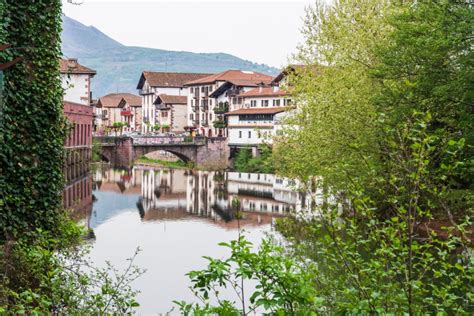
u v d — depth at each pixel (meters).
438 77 21.75
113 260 26.89
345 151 26.19
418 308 7.16
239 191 64.88
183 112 138.12
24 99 15.38
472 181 21.25
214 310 6.97
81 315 9.90
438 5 22.19
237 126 101.00
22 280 10.95
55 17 16.03
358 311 7.09
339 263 7.82
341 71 30.20
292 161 30.30
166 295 20.91
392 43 25.72
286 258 7.12
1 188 14.97
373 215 7.82
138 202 53.25
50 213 15.85
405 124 7.93
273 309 7.00
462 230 7.44
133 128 165.50
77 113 66.94
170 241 32.97
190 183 74.69
